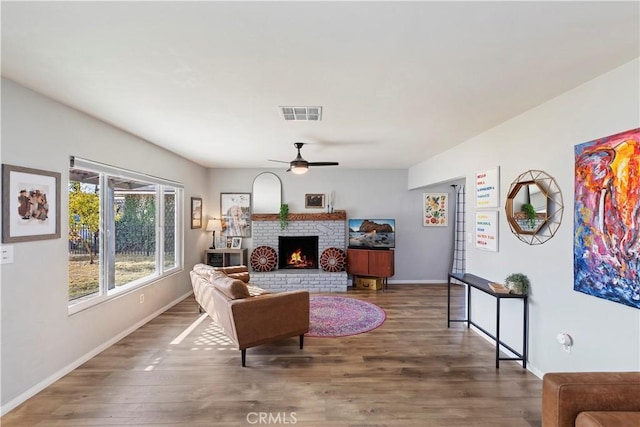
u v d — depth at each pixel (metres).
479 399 2.45
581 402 1.56
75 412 2.27
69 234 2.96
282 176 6.56
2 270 2.23
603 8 1.46
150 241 4.45
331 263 6.23
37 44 1.78
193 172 5.70
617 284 2.03
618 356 2.05
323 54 1.91
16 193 2.32
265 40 1.75
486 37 1.72
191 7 1.46
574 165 2.39
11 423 2.15
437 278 6.71
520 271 3.02
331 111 2.94
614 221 2.05
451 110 2.92
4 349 2.25
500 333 3.37
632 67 1.97
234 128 3.50
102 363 3.01
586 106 2.29
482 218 3.66
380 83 2.33
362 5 1.44
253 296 3.22
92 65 2.04
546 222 2.67
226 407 2.34
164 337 3.65
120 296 3.59
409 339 3.62
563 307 2.50
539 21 1.57
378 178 6.65
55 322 2.68
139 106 2.81
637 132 1.92
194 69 2.10
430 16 1.53
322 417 2.23
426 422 2.17
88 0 1.40
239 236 6.47
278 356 3.18
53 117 2.65
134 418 2.21
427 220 6.67
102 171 3.28
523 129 2.98
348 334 3.76
